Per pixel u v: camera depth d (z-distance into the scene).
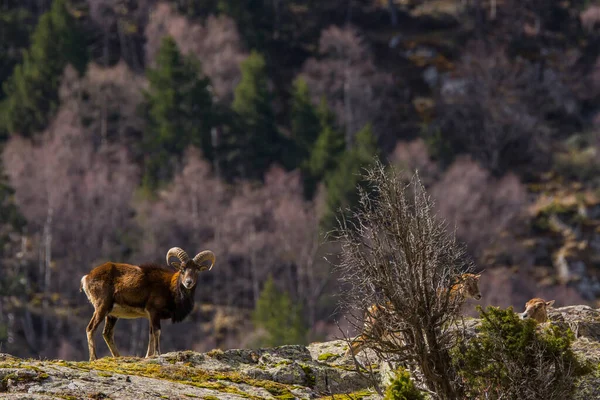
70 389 50.84
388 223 54.88
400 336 56.41
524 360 55.22
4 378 51.31
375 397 58.16
